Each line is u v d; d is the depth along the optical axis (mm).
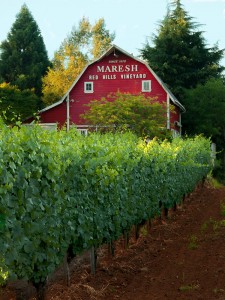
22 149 8125
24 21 75000
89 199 11008
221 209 22922
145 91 47281
